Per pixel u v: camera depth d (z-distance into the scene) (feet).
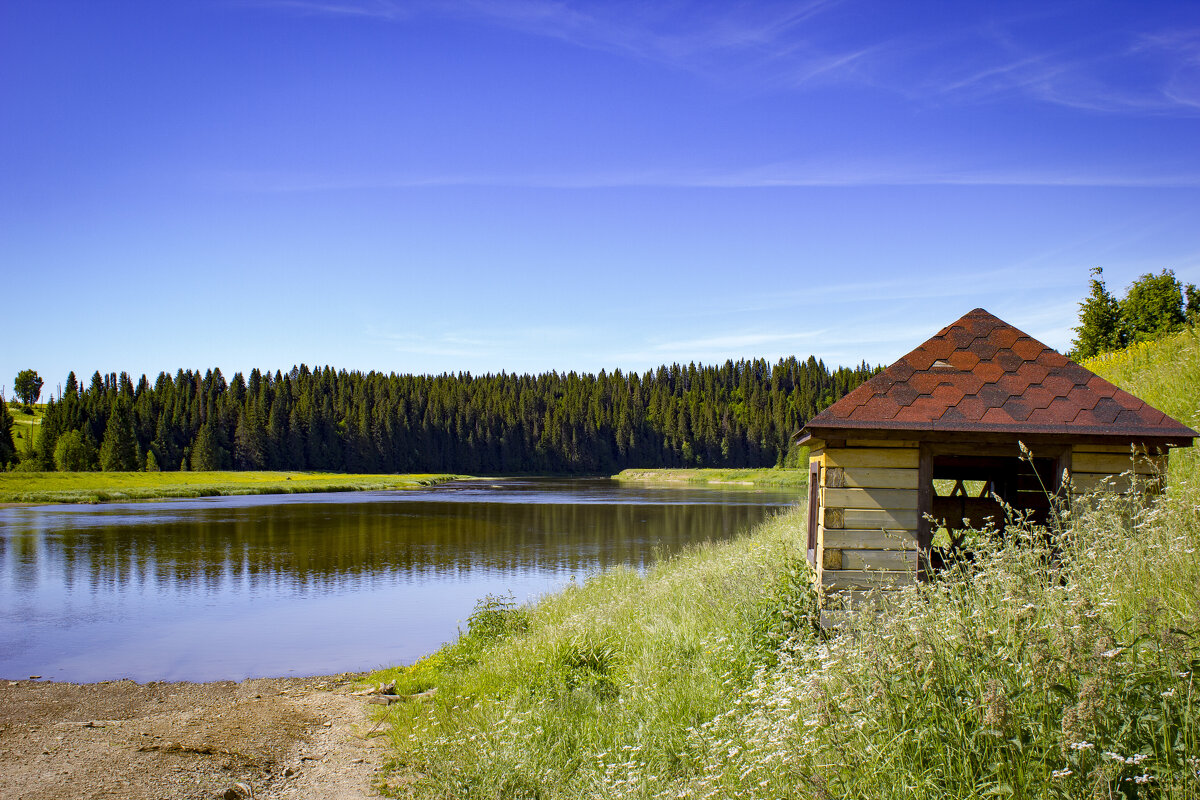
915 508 23.09
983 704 10.77
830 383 508.12
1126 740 10.10
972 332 25.49
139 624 54.34
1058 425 22.44
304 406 388.98
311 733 27.48
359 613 57.41
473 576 73.10
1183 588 14.70
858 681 13.25
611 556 85.56
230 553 89.20
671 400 495.41
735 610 27.55
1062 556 17.66
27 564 81.35
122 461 323.37
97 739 26.30
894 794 11.25
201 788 21.26
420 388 473.26
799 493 221.05
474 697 28.58
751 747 15.34
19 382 625.82
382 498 193.88
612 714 22.48
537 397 490.90
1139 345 57.88
